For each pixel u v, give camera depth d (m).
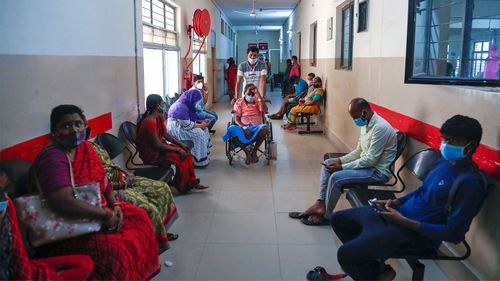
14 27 2.02
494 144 1.94
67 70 2.62
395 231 1.88
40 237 1.72
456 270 2.26
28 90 2.15
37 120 2.25
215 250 2.72
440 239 1.78
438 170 1.96
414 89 2.95
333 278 2.32
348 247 1.91
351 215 2.12
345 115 5.38
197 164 4.77
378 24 3.86
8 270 1.37
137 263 1.93
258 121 4.96
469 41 2.24
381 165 2.93
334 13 6.32
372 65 4.07
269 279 2.37
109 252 1.80
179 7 6.58
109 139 3.19
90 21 3.00
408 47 2.44
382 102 3.74
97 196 1.84
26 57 2.13
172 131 4.66
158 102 3.64
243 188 4.05
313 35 9.11
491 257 1.96
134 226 2.07
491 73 2.19
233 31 20.81
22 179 1.95
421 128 2.82
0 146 1.91
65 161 1.83
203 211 3.42
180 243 2.82
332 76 6.45
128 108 3.96
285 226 3.12
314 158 5.34
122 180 2.72
